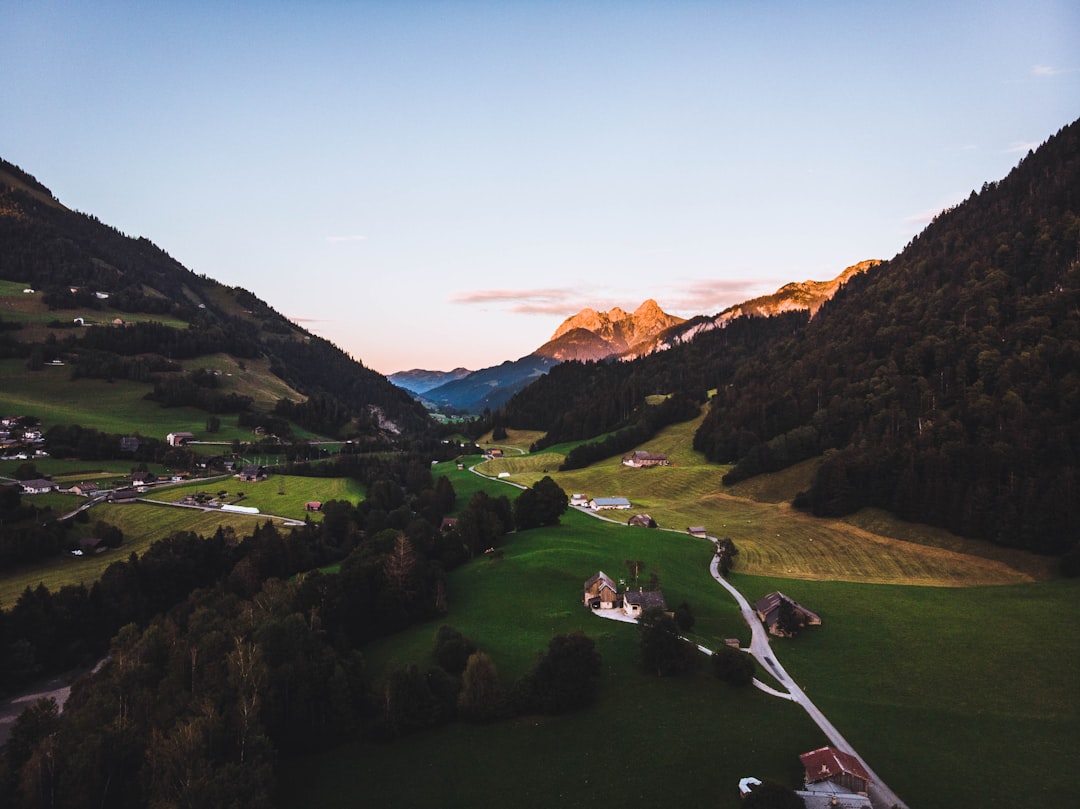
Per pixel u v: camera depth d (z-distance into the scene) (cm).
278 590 9931
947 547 13000
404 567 9988
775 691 7875
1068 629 9269
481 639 9088
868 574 12419
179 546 13300
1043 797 5800
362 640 9419
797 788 5944
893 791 5941
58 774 6066
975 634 9281
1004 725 7006
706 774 6262
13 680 9781
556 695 7450
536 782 6347
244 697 6694
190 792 5606
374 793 6312
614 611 10131
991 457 13462
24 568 12975
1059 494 11969
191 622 8812
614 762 6556
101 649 11038
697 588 11494
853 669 8456
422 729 7288
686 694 7738
